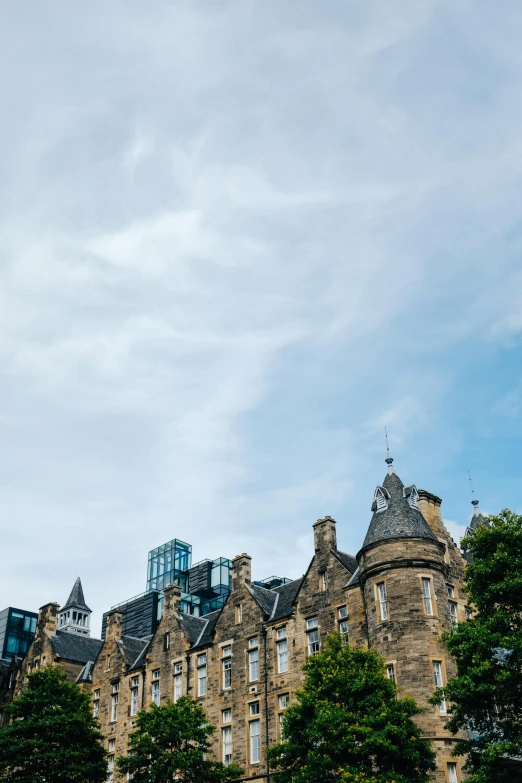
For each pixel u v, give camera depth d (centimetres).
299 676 5300
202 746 5491
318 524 5678
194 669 6147
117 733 6575
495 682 3653
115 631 7181
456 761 4362
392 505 5178
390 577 4856
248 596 5969
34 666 7606
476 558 4078
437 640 4666
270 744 5288
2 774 5541
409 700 3997
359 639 5009
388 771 3781
